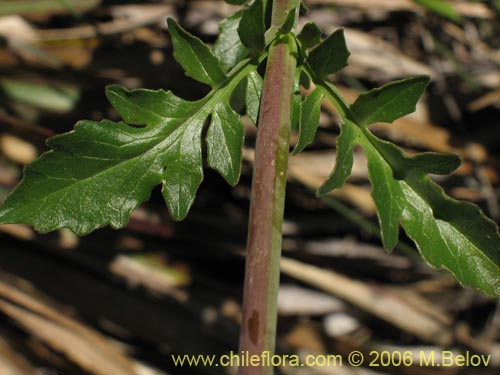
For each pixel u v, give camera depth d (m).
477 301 0.65
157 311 0.59
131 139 0.22
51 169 0.22
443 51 0.66
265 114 0.21
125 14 0.64
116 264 0.60
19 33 0.62
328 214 0.65
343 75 0.65
